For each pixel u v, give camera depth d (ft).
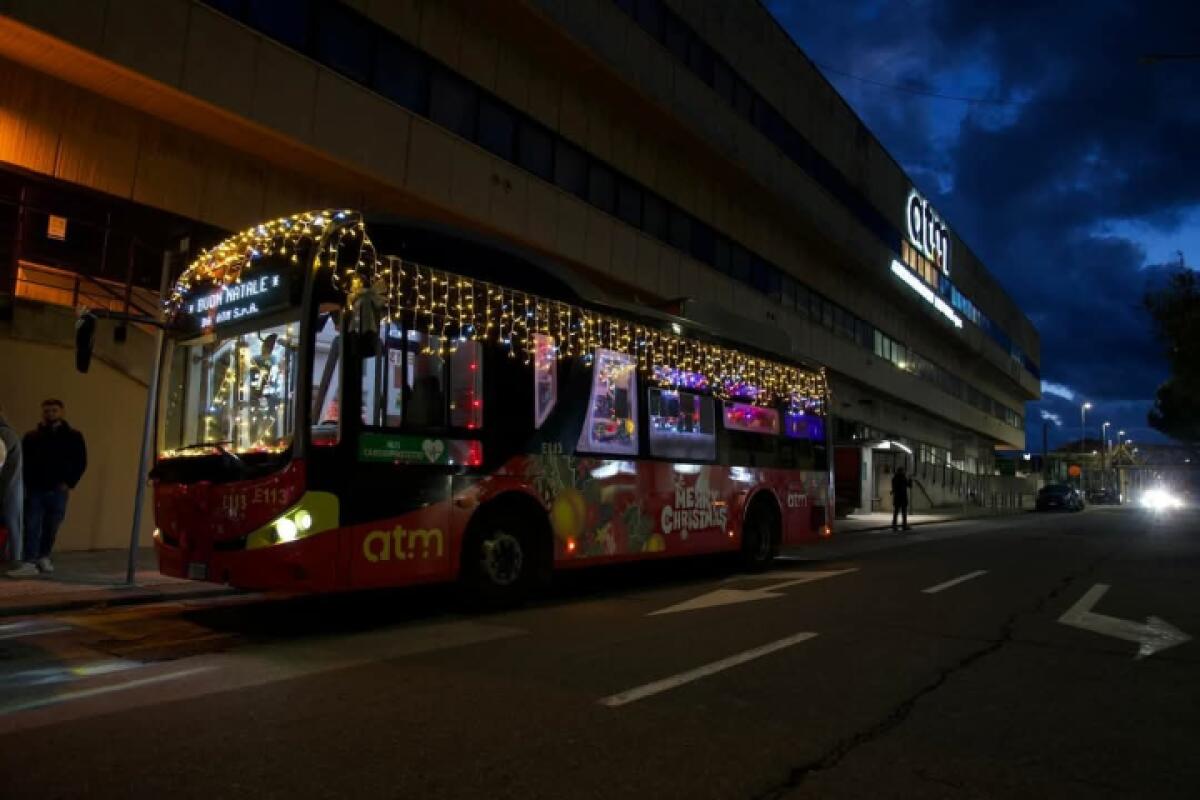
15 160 36.60
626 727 14.87
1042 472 227.81
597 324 31.83
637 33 66.33
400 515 24.21
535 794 11.76
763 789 12.13
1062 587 34.50
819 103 101.91
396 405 24.47
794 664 19.89
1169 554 50.75
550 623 25.20
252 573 22.16
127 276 40.37
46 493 31.55
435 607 28.09
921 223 136.56
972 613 27.63
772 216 94.17
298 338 22.80
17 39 34.78
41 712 15.52
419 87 51.19
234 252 25.58
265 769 12.57
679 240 77.10
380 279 22.97
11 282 37.68
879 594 31.86
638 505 32.73
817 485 45.32
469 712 15.67
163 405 26.96
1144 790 12.39
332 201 49.01
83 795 11.49
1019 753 13.93
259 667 19.27
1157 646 22.68
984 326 175.83
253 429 23.82
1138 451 341.21
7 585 28.91
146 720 15.02
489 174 55.47
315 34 45.21
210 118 41.19
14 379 36.11
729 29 81.87
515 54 58.44
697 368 37.11
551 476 28.96
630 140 70.49
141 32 37.47
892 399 131.34
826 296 107.76
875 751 13.88
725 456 38.14
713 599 30.37
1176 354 120.78
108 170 39.60
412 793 11.71
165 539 25.21
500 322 27.99
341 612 27.04
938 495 145.07
